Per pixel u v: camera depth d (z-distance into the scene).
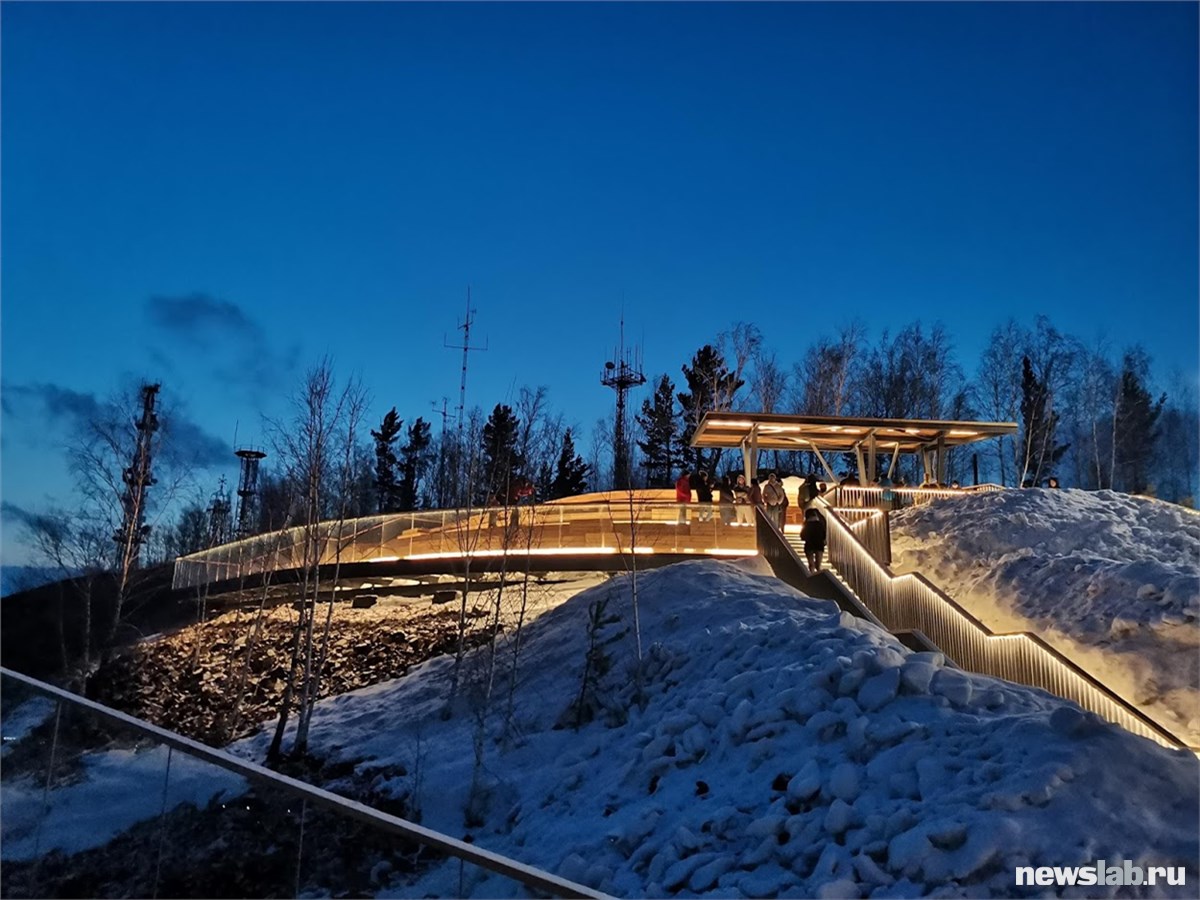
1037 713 8.64
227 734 16.20
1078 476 45.41
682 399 48.78
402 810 11.78
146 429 25.16
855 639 11.20
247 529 37.97
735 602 15.36
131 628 23.20
